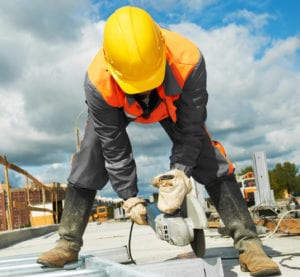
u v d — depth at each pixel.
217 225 6.36
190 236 2.08
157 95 2.49
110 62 2.32
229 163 2.88
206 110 2.66
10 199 8.90
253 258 2.55
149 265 2.15
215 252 3.81
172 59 2.38
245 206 2.83
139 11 2.35
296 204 5.40
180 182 2.15
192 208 2.15
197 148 2.58
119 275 1.98
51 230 14.20
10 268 2.70
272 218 5.22
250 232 2.72
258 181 7.19
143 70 2.23
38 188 14.60
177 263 2.16
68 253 2.81
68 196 2.93
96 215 28.05
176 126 2.57
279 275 2.45
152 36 2.25
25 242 8.82
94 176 2.88
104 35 2.35
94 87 2.43
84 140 2.88
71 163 2.94
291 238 4.48
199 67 2.42
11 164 9.02
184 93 2.43
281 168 52.31
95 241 7.03
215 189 2.86
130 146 2.71
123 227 12.27
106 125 2.56
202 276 2.18
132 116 2.56
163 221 2.14
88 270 2.15
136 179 2.70
